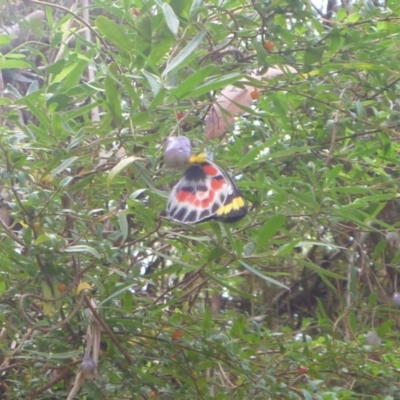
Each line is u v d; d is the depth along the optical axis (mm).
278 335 935
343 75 902
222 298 1229
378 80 898
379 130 914
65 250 747
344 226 938
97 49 839
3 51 1048
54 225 776
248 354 881
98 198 823
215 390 922
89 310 828
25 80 1034
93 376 798
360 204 822
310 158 930
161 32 796
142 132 815
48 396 870
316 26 859
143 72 729
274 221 767
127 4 835
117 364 854
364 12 885
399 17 873
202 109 882
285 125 919
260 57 834
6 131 759
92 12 1099
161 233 821
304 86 879
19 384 852
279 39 865
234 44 896
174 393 870
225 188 711
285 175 930
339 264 1228
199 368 868
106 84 728
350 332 978
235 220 710
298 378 915
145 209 768
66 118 771
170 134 747
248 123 919
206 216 705
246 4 860
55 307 798
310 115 951
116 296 812
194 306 1081
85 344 845
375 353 936
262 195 828
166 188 863
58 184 773
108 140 760
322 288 1285
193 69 849
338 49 868
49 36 998
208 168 716
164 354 868
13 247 760
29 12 1180
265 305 1259
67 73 835
